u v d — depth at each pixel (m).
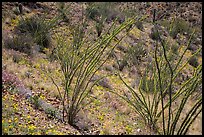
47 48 14.59
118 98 11.31
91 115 8.99
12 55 11.76
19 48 12.91
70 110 7.98
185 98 7.27
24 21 15.79
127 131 8.58
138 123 9.36
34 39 14.57
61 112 8.59
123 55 17.45
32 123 7.14
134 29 23.02
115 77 13.98
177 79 15.73
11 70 10.26
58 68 12.51
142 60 17.50
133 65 16.41
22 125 6.84
